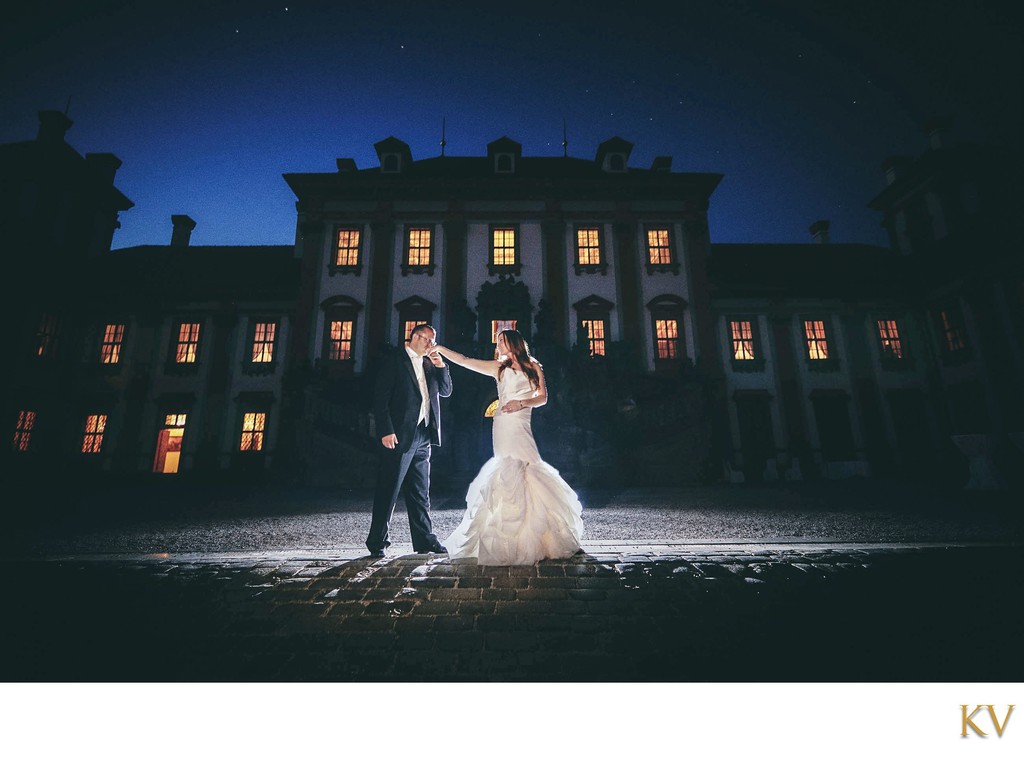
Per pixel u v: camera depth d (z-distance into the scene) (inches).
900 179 832.9
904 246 855.1
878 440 753.6
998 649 82.0
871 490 479.2
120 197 893.2
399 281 785.6
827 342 796.6
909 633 89.6
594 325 775.1
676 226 817.5
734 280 830.5
